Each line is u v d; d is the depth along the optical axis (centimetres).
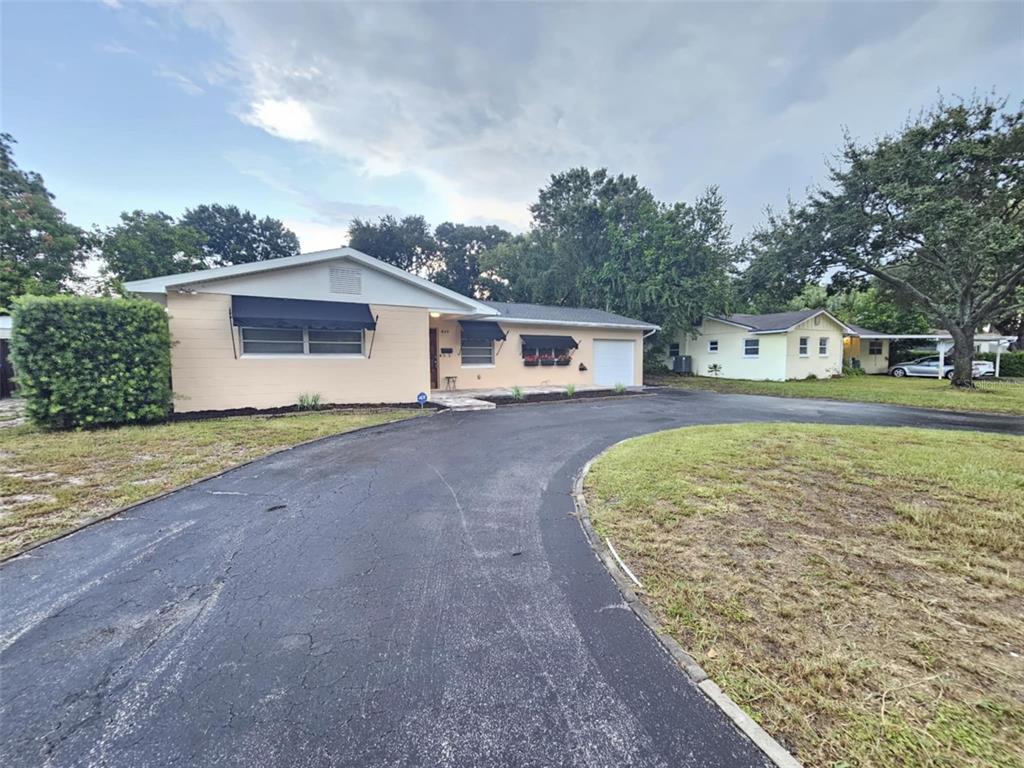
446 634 243
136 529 383
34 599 276
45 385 762
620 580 295
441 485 509
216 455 622
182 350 934
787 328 2081
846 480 488
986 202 1486
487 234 4247
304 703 194
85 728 180
